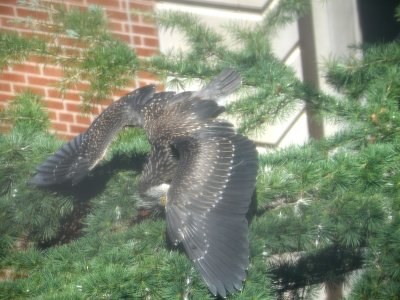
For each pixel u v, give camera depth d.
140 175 12.61
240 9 18.02
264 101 13.74
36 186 12.80
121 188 12.70
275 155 12.96
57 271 11.38
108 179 12.85
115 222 12.50
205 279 10.72
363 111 13.39
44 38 14.59
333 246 12.83
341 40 18.27
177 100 12.49
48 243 13.37
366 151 12.36
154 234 11.64
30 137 13.48
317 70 18.33
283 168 12.48
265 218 12.07
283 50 18.38
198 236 10.99
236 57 14.46
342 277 12.89
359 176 12.14
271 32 15.61
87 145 12.71
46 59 15.03
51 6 15.59
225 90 12.61
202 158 11.43
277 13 15.69
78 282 10.84
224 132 11.73
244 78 13.81
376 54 14.22
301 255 12.85
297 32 18.36
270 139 18.30
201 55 14.64
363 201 11.97
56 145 13.33
